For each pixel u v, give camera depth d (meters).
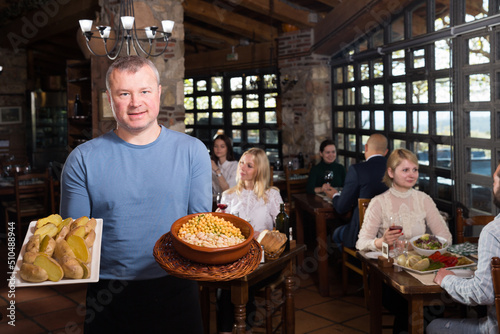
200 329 1.75
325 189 4.42
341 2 5.47
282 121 7.03
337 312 3.63
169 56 5.10
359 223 3.60
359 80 5.86
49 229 1.37
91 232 1.38
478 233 3.70
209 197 1.77
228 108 8.18
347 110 6.20
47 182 5.52
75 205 1.62
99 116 5.04
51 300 3.89
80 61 5.64
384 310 3.65
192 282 1.73
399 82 4.90
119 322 1.66
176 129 5.20
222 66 7.92
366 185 3.69
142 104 1.53
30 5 6.80
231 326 2.85
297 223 4.65
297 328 3.34
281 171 6.42
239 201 3.21
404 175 2.95
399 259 2.42
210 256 1.32
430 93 4.30
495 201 2.12
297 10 6.25
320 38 6.17
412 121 4.68
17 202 5.40
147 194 1.63
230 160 4.72
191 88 8.84
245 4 5.89
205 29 8.05
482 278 1.92
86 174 1.60
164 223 1.65
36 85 9.92
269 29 7.44
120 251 1.63
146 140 1.63
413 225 2.95
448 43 3.95
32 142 8.67
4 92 8.48
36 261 1.23
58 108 9.43
